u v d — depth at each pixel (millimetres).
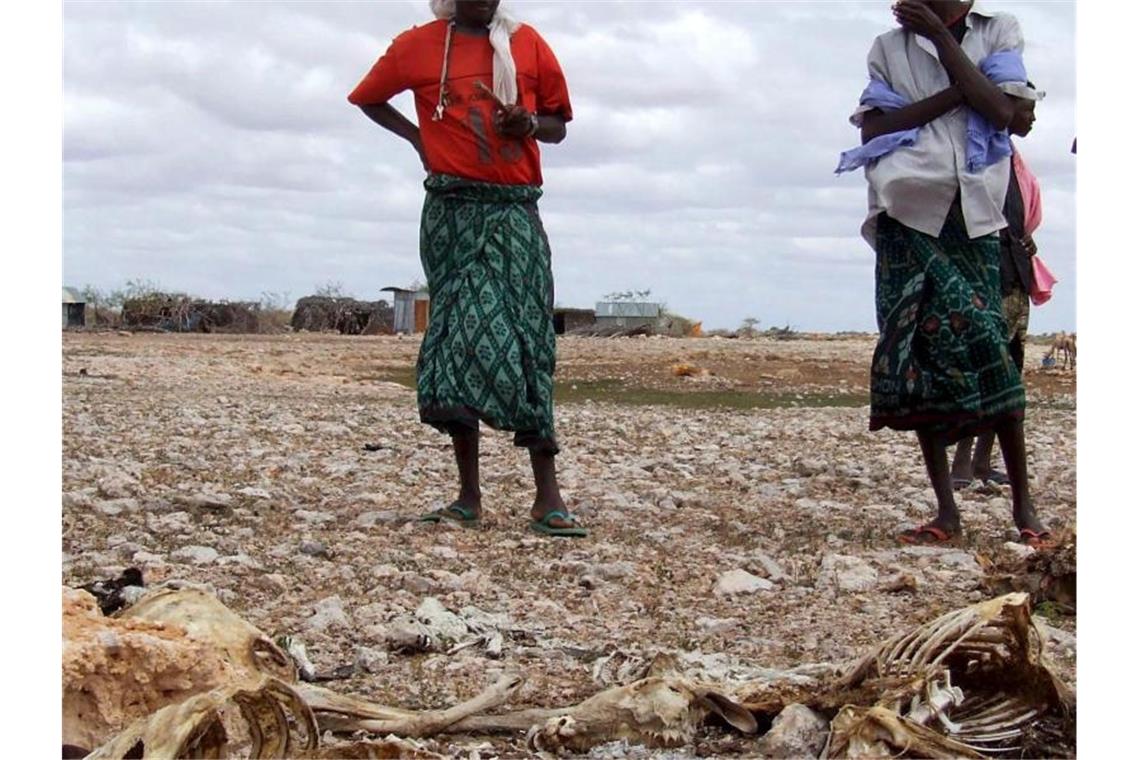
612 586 7109
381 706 4801
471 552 7879
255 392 20297
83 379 21469
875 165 7852
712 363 28422
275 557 7617
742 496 10023
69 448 11539
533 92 8234
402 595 6820
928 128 7773
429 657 5793
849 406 20125
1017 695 4684
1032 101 7770
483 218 8195
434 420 8320
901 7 7770
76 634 4488
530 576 7348
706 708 4738
